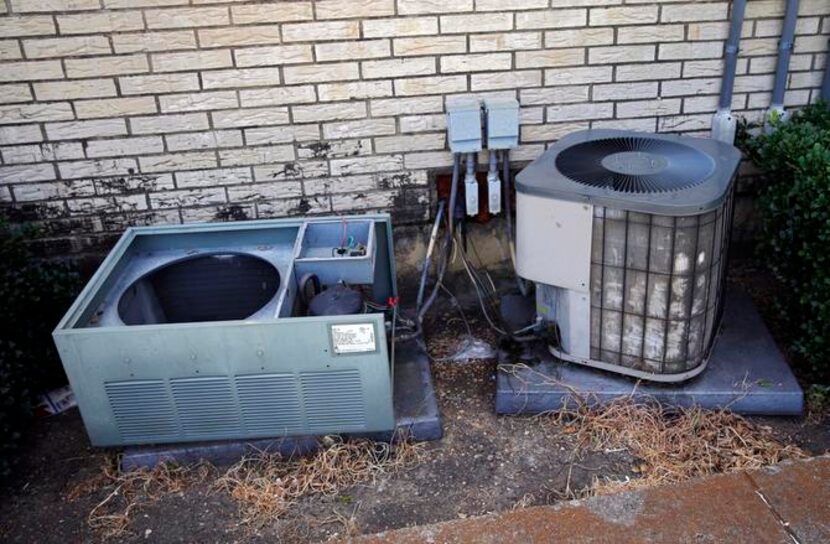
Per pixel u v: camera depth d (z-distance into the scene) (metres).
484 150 3.70
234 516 2.79
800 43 3.59
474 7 3.40
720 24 3.50
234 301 3.43
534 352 3.34
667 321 2.92
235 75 3.46
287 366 2.82
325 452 2.97
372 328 2.74
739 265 3.94
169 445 3.04
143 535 2.73
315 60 3.45
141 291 3.26
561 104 3.64
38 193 3.64
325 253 3.34
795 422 3.04
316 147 3.63
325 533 2.69
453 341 3.65
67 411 3.40
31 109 3.46
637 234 2.80
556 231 2.94
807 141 3.18
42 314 3.41
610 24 3.47
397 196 3.77
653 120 3.70
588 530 2.40
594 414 3.07
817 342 3.06
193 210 3.74
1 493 2.97
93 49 3.37
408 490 2.85
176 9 3.31
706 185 2.81
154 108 3.50
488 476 2.89
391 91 3.54
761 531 2.35
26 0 3.25
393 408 3.03
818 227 3.04
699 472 2.81
